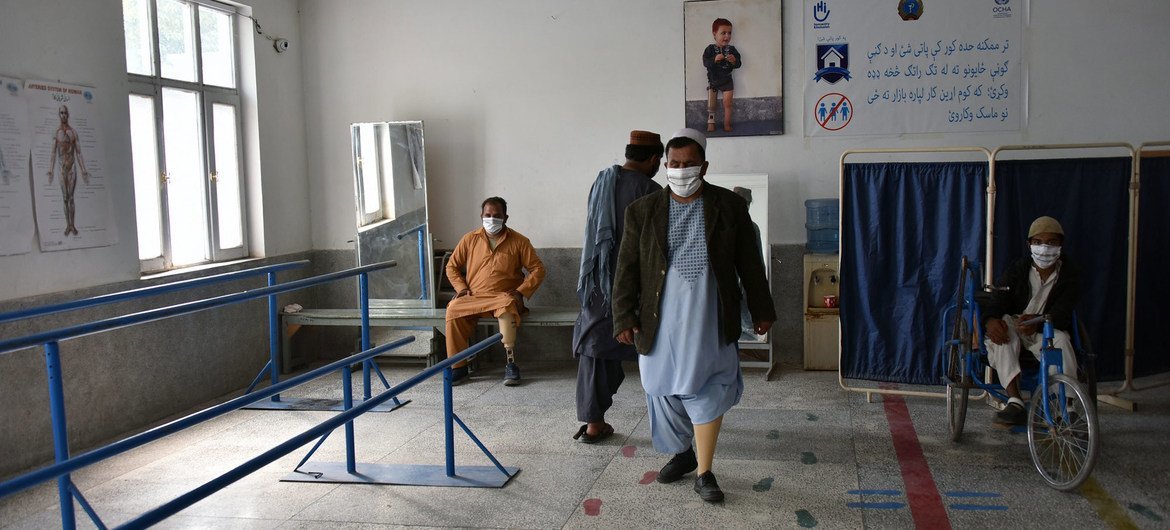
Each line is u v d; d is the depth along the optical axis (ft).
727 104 20.31
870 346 16.53
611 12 20.86
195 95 19.22
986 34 18.97
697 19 20.31
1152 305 16.14
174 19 18.69
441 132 22.06
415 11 21.98
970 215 15.83
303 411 17.44
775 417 15.88
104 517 11.98
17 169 14.25
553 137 21.43
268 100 21.21
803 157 20.07
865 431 14.82
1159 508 11.04
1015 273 14.28
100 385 15.94
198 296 18.51
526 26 21.38
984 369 15.67
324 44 22.53
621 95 20.94
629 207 11.68
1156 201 15.90
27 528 11.71
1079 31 18.62
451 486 12.60
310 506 12.01
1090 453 11.13
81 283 15.57
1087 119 18.74
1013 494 11.68
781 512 11.27
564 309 20.81
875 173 16.16
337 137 22.63
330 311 21.36
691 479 12.62
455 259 20.08
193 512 11.88
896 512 11.18
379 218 21.76
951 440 14.15
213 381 19.02
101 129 15.98
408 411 17.20
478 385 19.40
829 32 19.67
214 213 19.71
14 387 14.16
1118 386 16.72
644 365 11.52
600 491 12.26
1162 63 18.34
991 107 19.10
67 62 15.25
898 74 19.43
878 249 16.25
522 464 13.56
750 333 19.66
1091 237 15.83
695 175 11.03
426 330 21.95
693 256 11.18
